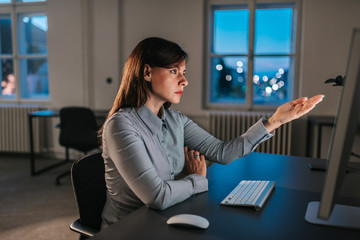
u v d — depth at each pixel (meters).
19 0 4.79
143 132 1.21
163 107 1.36
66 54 4.54
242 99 4.27
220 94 4.33
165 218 0.99
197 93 4.15
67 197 3.18
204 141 1.52
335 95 3.72
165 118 1.39
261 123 1.44
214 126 3.92
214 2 4.09
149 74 1.21
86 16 4.37
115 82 4.40
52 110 4.34
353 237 0.86
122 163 1.10
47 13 4.56
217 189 1.26
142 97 1.23
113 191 1.19
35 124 4.68
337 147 0.67
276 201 1.13
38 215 2.74
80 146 3.60
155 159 1.22
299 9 3.84
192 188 1.16
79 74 4.52
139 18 4.23
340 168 0.69
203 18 4.05
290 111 1.36
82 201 1.25
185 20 4.07
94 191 1.28
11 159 4.74
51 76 4.65
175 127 1.40
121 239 0.85
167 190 1.06
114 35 4.32
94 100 4.52
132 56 1.24
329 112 3.76
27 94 5.04
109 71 4.41
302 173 1.52
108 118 1.24
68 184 3.60
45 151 4.83
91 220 1.27
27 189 3.42
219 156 1.48
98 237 0.86
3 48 5.06
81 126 3.56
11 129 4.72
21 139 4.71
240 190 1.21
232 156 1.47
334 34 3.66
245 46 4.14
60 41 4.54
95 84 4.48
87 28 4.39
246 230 0.90
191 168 1.31
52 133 4.80
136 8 4.22
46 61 4.91
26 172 4.07
